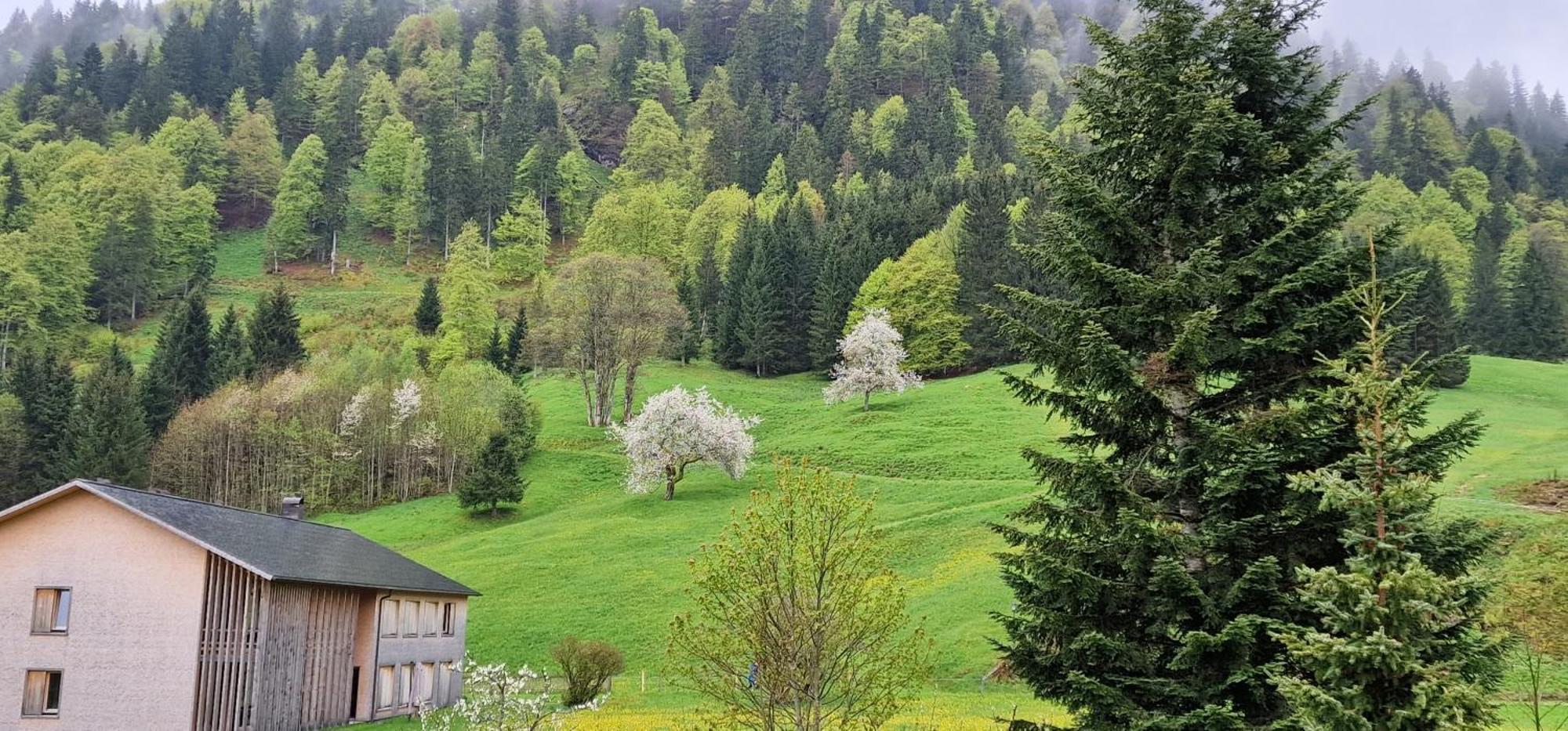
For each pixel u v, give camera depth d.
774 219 142.25
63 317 141.38
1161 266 17.08
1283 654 14.08
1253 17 17.67
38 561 33.78
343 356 107.31
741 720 16.56
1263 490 15.10
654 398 74.50
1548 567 17.17
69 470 82.62
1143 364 16.75
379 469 86.31
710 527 64.06
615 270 97.50
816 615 15.82
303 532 41.44
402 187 192.50
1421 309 88.88
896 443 79.25
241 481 87.56
